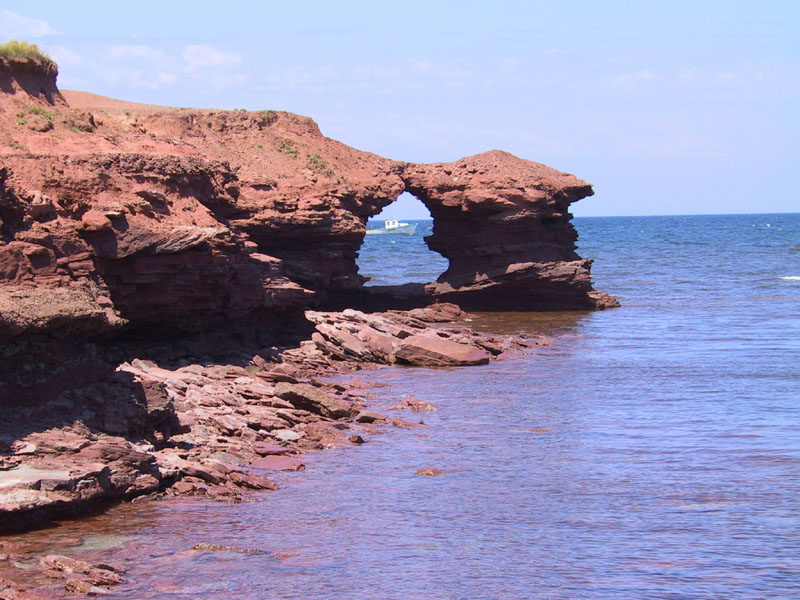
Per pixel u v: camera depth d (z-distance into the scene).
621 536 21.27
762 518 22.64
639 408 36.59
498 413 35.78
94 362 24.86
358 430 32.59
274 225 59.38
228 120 70.12
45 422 22.23
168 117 65.94
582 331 61.94
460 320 68.06
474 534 21.30
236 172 62.44
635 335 59.50
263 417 31.39
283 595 17.28
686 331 60.97
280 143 70.06
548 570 18.97
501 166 77.12
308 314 51.66
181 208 40.59
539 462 28.19
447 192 75.44
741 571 18.97
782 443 30.42
